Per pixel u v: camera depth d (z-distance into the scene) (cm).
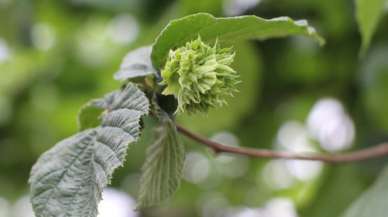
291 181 185
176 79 77
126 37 147
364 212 106
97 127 80
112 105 80
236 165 177
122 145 77
